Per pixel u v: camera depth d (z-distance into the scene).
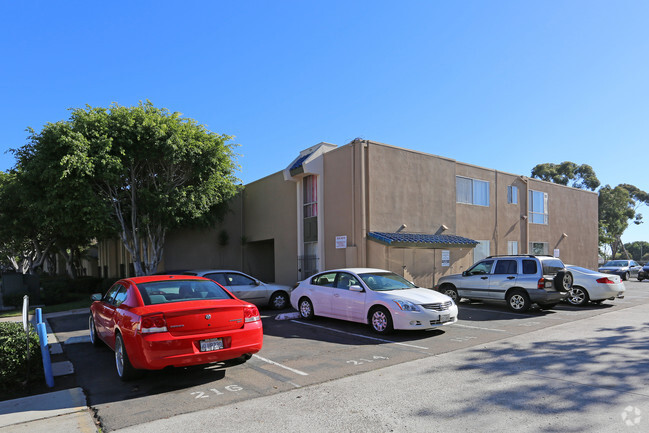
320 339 8.71
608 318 10.97
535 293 11.75
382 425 4.29
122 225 16.75
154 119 16.06
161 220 17.44
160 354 5.32
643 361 6.59
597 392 5.16
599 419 4.34
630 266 30.03
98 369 6.75
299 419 4.49
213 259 21.03
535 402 4.86
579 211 27.05
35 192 15.20
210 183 17.52
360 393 5.30
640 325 9.87
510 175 22.25
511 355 7.11
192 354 5.50
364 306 9.47
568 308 12.99
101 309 7.56
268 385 5.70
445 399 5.01
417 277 16.61
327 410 4.73
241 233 22.17
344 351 7.63
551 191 24.98
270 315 12.09
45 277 34.31
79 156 14.09
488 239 20.66
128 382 5.94
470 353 7.31
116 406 5.00
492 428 4.16
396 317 8.71
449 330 9.50
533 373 6.02
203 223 18.77
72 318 13.10
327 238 16.55
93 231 16.39
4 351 5.78
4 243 26.38
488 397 5.05
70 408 4.95
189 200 16.77
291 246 18.72
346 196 15.69
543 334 8.92
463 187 19.78
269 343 8.38
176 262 19.86
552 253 24.59
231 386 5.68
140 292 6.20
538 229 23.78
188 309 5.61
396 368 6.43
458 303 13.89
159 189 16.80
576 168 42.66
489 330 9.45
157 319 5.43
